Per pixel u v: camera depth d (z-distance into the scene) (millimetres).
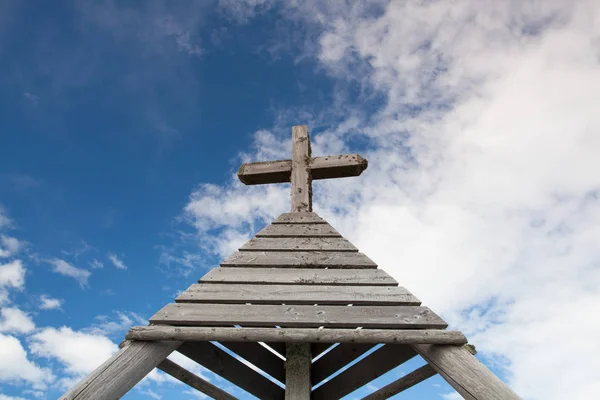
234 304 2443
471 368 1991
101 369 1997
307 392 3271
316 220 3211
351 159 3990
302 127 4375
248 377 3498
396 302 2416
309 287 2555
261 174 4176
